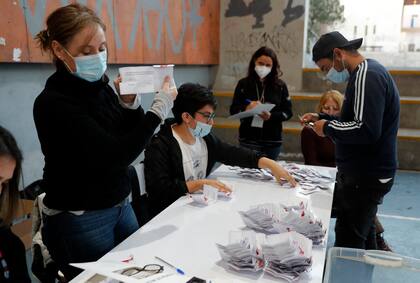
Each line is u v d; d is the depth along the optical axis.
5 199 0.91
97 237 1.20
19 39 2.15
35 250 1.39
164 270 0.99
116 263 1.00
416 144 4.00
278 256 1.00
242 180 1.87
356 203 1.73
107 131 1.19
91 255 1.20
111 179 1.19
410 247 2.47
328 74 1.79
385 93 1.55
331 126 1.66
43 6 2.29
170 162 1.71
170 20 3.95
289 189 1.74
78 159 1.10
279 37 5.07
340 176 1.76
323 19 5.79
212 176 1.94
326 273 1.08
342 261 1.17
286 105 3.00
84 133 1.06
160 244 1.17
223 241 1.19
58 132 1.06
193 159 1.79
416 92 4.52
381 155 1.63
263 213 1.27
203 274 1.00
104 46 1.14
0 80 2.17
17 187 0.92
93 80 1.13
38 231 1.41
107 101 1.23
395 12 5.57
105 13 2.90
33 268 1.41
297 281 0.97
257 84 2.95
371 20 5.68
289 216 1.20
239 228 1.29
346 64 1.67
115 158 1.08
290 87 5.12
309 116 2.27
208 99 1.67
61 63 1.10
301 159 4.38
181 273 0.98
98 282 0.94
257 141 2.91
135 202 1.65
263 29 5.13
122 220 1.32
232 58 5.38
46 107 1.06
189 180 1.76
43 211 1.23
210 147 1.89
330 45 1.69
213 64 5.37
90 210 1.16
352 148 1.67
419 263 1.12
